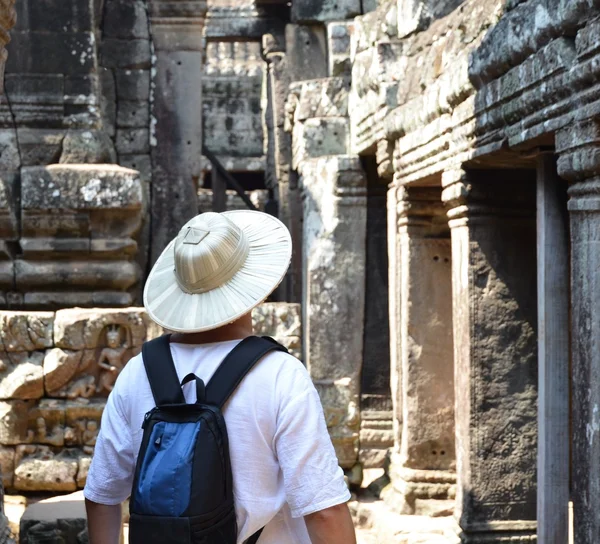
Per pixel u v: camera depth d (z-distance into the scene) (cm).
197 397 189
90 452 698
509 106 447
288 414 188
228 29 1323
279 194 1282
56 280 848
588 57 359
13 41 870
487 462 562
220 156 1894
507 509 563
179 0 987
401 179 689
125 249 852
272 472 191
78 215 838
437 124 578
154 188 987
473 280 560
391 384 762
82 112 877
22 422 691
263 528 196
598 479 367
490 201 557
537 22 406
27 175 834
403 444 702
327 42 1068
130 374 203
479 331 561
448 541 629
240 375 191
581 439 380
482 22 508
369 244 844
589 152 366
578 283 384
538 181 461
